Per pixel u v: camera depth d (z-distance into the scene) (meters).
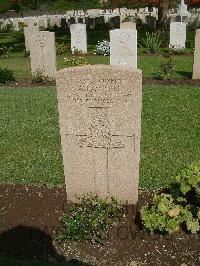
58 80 1.73
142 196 2.07
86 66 1.69
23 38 10.31
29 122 3.21
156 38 7.41
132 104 1.72
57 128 3.06
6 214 1.96
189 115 3.27
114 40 4.46
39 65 4.63
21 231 1.83
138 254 1.69
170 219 1.68
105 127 1.79
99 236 1.78
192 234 1.76
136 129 1.77
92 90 1.72
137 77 1.66
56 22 12.41
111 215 1.90
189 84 4.32
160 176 2.27
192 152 2.58
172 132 2.92
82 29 6.59
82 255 1.69
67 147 1.87
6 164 2.49
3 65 5.96
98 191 1.97
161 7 8.55
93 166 1.90
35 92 4.11
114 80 1.68
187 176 1.79
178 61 5.77
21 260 1.66
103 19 11.48
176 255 1.67
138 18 11.20
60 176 2.30
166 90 4.02
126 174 1.90
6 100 3.83
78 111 1.78
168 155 2.55
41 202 2.04
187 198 1.89
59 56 6.63
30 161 2.52
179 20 10.68
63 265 1.63
